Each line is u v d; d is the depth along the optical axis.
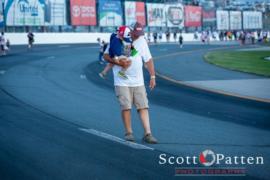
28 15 71.12
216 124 13.48
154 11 96.62
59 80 26.12
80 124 12.91
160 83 25.42
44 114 14.54
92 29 88.75
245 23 127.75
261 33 115.25
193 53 57.97
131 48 10.64
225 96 20.23
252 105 17.67
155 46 78.81
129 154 9.55
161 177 7.99
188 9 106.44
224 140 11.16
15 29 73.56
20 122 13.08
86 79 27.23
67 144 10.41
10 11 68.44
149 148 10.10
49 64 38.00
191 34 109.94
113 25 87.06
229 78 27.77
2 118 13.66
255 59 45.19
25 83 23.89
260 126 13.34
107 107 16.34
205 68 34.94
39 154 9.50
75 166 8.64
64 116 14.21
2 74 28.66
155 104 17.58
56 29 81.44
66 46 69.00
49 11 74.69
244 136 11.73
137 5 92.38
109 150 9.88
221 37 116.69
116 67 10.80
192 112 15.77
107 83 25.28
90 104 17.00
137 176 8.03
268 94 20.84
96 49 64.06
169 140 10.99
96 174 8.14
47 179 7.86
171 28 104.06
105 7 85.38
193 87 23.52
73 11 79.31
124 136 11.35
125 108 10.77
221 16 119.25
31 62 39.28
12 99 17.84
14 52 52.47
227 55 52.56
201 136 11.59
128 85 10.70
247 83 25.05
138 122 13.41
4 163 8.81
